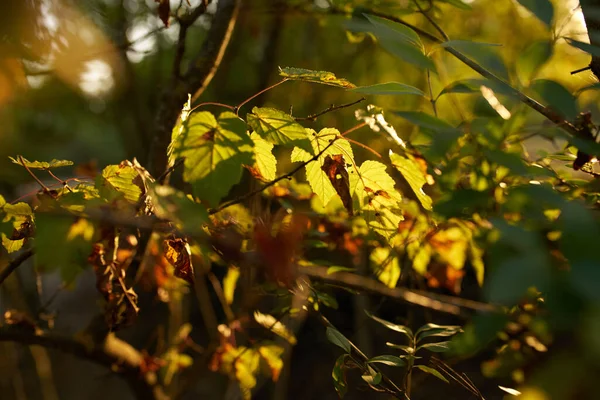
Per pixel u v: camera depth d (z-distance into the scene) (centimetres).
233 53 270
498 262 100
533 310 121
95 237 122
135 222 118
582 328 84
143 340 415
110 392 403
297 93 302
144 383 185
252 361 172
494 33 292
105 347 178
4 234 133
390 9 167
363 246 166
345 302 349
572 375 85
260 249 120
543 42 117
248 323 180
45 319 175
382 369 246
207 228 132
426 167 142
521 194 107
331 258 192
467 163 138
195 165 121
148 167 166
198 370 189
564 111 113
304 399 397
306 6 199
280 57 326
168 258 135
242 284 175
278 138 130
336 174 139
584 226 92
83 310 527
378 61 303
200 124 122
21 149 329
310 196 168
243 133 121
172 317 219
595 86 116
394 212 143
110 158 513
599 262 87
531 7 111
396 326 149
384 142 216
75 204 127
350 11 174
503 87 115
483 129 123
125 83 242
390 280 154
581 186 130
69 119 376
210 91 283
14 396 301
